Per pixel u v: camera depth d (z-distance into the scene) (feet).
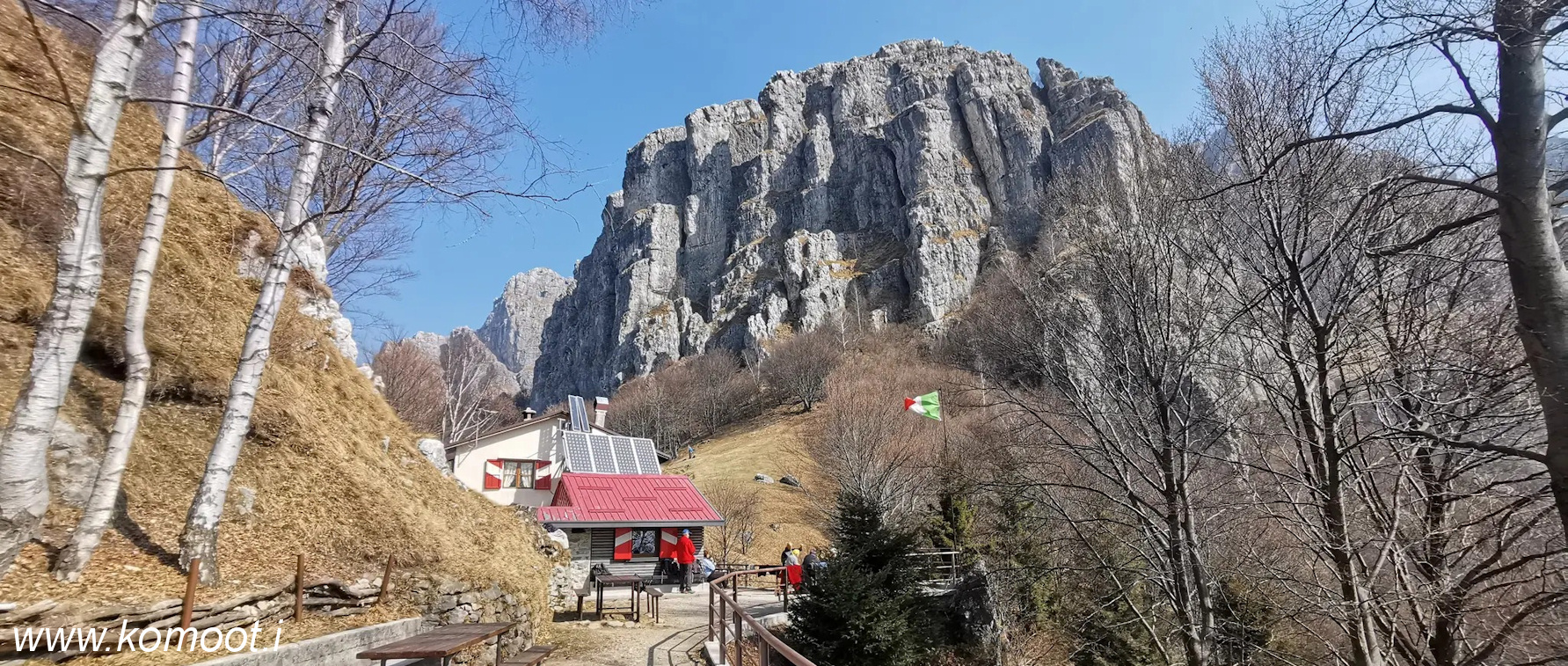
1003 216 398.83
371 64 29.27
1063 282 39.40
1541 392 14.76
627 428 281.74
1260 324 29.99
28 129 31.91
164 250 36.88
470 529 41.88
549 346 620.90
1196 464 33.88
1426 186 23.88
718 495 151.33
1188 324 35.22
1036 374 42.34
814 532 145.28
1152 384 34.68
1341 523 24.50
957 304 361.51
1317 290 28.78
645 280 500.33
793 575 49.37
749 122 550.36
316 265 51.55
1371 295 27.35
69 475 23.54
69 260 18.69
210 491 23.44
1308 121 25.25
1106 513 41.32
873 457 99.14
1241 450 32.71
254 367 25.29
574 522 74.28
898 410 118.93
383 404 49.55
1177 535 33.17
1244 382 33.65
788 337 372.38
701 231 521.24
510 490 95.04
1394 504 24.64
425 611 29.71
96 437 25.72
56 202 31.55
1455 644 23.80
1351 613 24.12
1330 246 25.11
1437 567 23.86
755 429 249.55
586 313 564.30
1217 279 32.63
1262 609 33.14
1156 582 36.78
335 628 24.79
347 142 28.58
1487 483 23.20
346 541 30.63
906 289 394.52
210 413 32.01
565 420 101.96
